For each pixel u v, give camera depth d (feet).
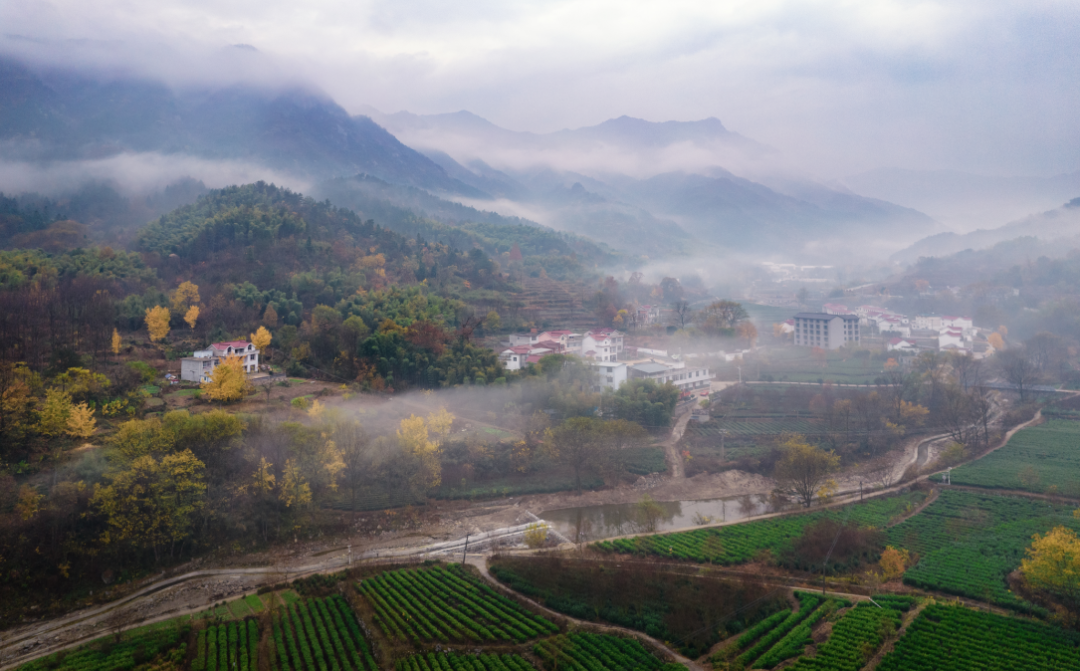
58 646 268.21
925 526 395.14
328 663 260.01
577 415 533.55
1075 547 286.66
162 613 297.12
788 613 301.43
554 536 398.01
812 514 423.23
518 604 309.01
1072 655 256.73
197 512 345.10
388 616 295.69
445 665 259.60
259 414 435.12
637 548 370.94
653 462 506.48
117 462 337.31
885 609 296.51
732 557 357.82
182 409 455.22
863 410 568.82
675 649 274.36
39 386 409.08
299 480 377.50
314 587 321.11
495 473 468.75
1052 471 474.49
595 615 300.81
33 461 352.28
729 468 500.74
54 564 305.12
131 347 563.89
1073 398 643.86
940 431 580.71
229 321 644.27
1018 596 304.50
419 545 378.94
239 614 296.71
